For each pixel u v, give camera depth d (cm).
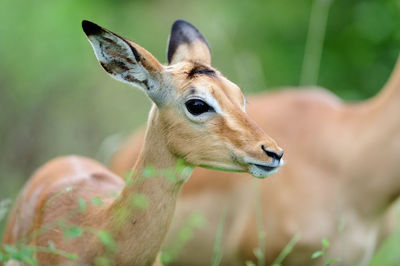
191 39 897
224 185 1120
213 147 779
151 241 795
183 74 798
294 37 2248
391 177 1034
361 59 2072
